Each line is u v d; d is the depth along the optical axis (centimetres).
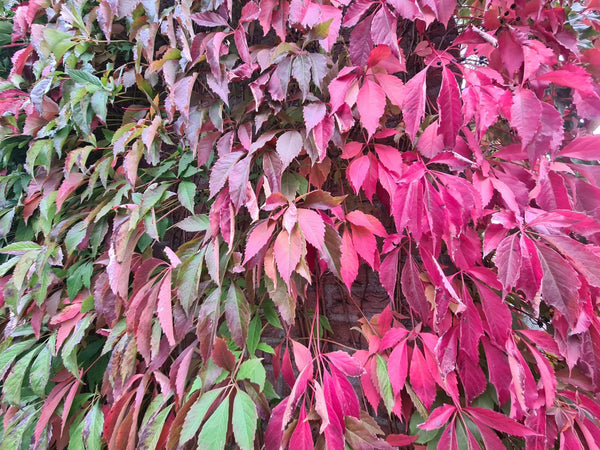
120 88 64
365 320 55
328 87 48
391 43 46
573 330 42
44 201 64
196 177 70
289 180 53
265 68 50
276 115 53
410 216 46
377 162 52
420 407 48
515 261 43
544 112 44
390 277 51
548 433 46
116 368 53
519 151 49
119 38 69
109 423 52
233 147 54
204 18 53
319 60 48
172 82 54
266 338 67
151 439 48
